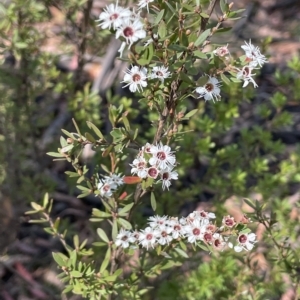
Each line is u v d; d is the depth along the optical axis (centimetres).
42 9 33
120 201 24
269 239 29
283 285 31
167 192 36
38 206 27
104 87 46
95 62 52
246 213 26
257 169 35
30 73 36
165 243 23
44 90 39
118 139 21
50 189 40
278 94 35
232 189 36
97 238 38
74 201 45
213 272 30
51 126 46
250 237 21
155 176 20
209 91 20
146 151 20
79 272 23
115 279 24
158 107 22
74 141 21
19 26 33
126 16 18
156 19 19
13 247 42
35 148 41
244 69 20
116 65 46
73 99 38
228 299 30
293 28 69
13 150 39
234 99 34
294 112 53
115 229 24
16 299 39
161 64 20
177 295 30
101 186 23
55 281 40
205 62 26
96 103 38
